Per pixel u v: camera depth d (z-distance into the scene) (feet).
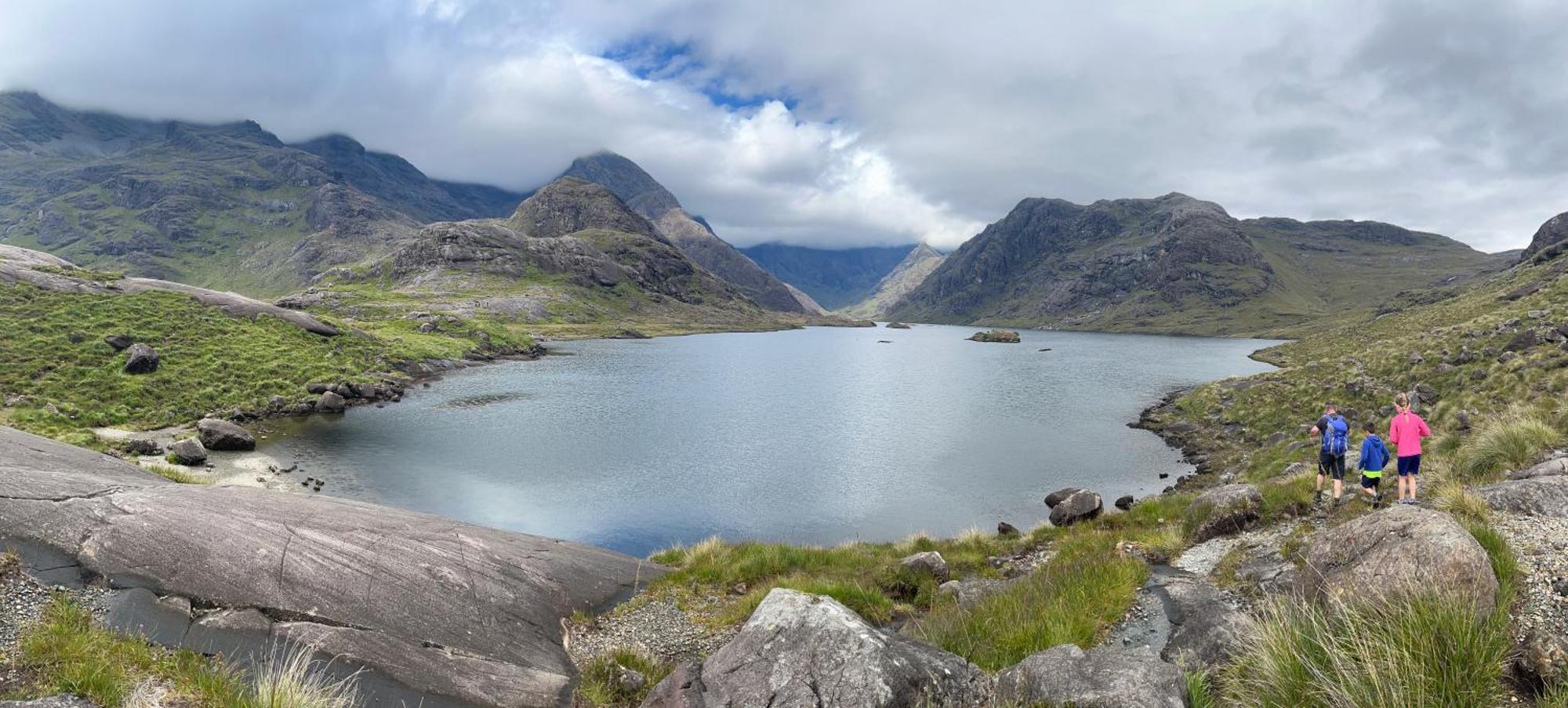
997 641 36.47
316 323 265.54
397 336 328.70
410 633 40.42
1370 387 145.79
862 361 426.92
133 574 39.70
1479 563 25.72
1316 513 50.80
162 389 165.99
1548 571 27.73
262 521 48.21
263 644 36.65
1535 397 78.13
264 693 28.02
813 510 109.40
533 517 103.09
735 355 475.72
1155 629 36.68
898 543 77.25
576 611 48.83
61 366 161.79
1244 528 53.11
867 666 28.27
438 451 144.36
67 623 33.88
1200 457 140.67
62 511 43.60
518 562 52.39
